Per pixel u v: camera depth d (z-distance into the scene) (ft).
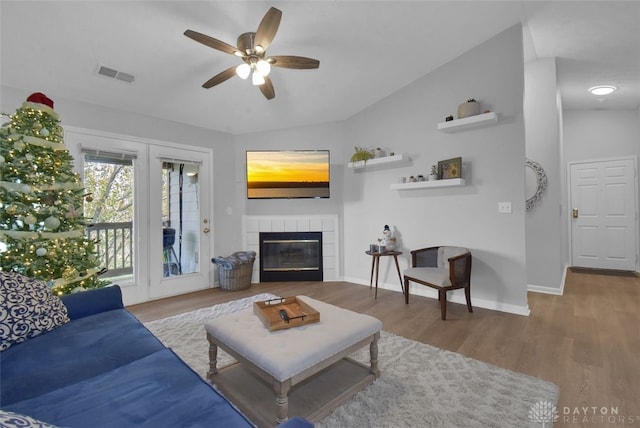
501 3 9.24
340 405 5.51
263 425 4.91
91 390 3.86
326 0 8.35
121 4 7.62
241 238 15.48
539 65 12.98
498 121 10.73
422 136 12.69
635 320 9.63
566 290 13.33
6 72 9.00
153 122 12.62
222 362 7.07
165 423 3.20
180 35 8.82
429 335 8.71
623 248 17.20
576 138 18.37
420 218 12.76
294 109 14.10
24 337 5.36
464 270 10.46
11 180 7.63
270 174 14.58
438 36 10.47
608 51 11.80
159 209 12.80
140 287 12.17
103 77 10.00
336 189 15.69
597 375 6.49
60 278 7.93
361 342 5.91
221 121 14.06
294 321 5.77
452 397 5.76
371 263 14.60
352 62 11.37
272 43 9.87
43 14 7.60
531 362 7.09
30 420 2.06
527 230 13.37
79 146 10.71
